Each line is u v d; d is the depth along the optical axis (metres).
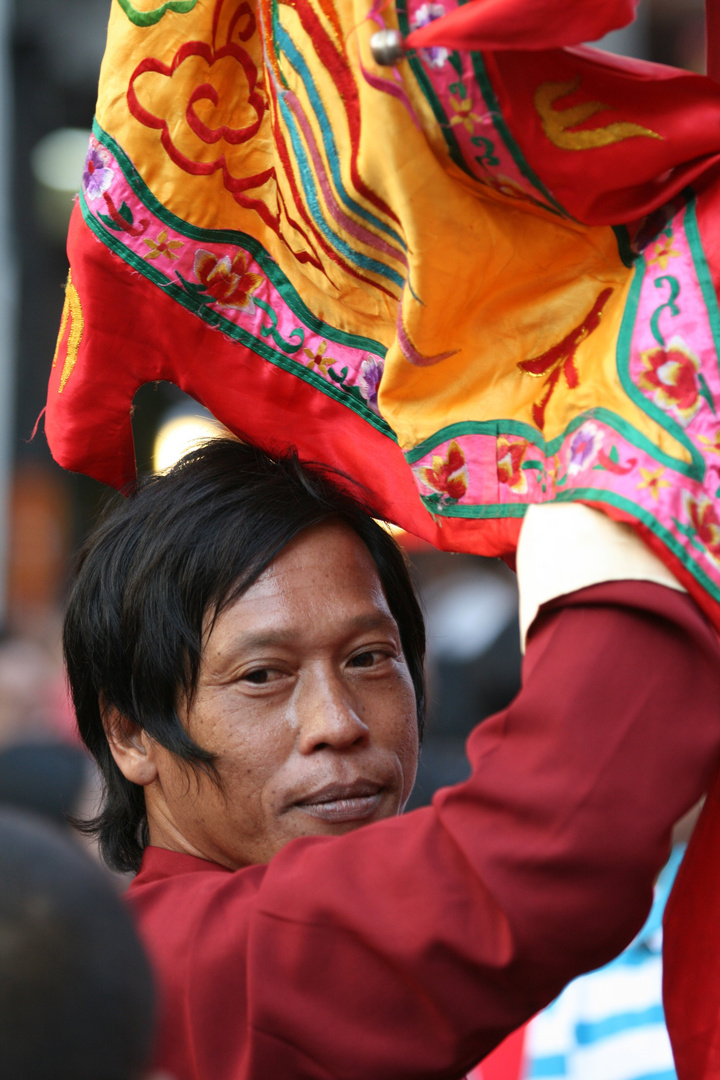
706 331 1.64
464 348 1.83
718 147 1.67
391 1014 1.62
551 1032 3.50
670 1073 3.43
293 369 2.13
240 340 2.15
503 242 1.74
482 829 1.58
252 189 2.08
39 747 4.82
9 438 13.57
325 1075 1.64
